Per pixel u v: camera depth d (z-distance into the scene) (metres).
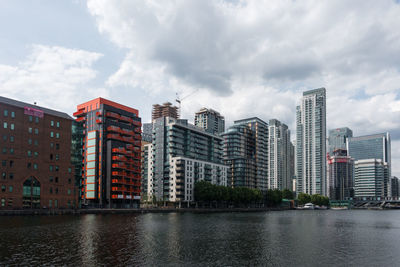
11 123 134.38
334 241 71.94
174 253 53.94
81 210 137.62
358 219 162.00
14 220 100.56
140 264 46.06
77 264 45.22
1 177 128.88
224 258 51.19
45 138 145.88
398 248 63.06
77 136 162.38
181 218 134.25
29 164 138.50
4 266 43.34
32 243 59.34
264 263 48.53
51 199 144.75
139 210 165.25
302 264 48.31
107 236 70.12
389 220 156.62
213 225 104.00
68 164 153.75
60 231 75.88
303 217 169.88
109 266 44.66
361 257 53.88
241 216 165.62
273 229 95.75
